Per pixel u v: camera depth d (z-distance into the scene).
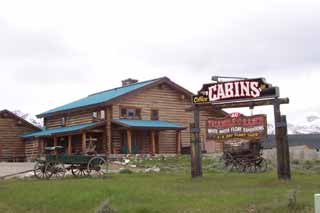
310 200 13.45
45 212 13.60
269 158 34.44
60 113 47.41
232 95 22.20
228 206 13.12
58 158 25.42
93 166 25.23
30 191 17.61
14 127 51.03
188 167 29.91
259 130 22.33
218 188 17.80
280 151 20.39
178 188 17.91
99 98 45.09
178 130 43.59
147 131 43.53
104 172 26.17
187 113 46.44
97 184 19.22
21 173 28.14
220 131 23.33
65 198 15.27
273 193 15.61
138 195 15.46
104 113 41.88
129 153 39.78
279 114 20.59
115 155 36.62
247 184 19.09
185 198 14.88
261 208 12.54
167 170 28.44
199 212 12.39
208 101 22.88
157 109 44.47
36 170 26.88
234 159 27.33
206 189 17.50
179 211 12.59
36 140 48.91
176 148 44.00
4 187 19.78
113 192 16.09
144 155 36.91
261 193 15.73
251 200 14.01
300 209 12.23
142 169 29.47
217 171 27.12
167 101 45.28
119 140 42.53
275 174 23.86
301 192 15.83
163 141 44.03
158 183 19.88
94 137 44.16
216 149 45.69
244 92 21.83
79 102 47.56
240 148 27.23
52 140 49.25
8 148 50.34
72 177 24.80
